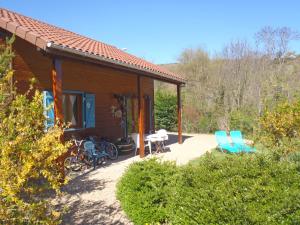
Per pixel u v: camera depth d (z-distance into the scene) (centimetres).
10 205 351
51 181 376
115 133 1333
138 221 489
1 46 592
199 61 3031
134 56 1614
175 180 485
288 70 2481
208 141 1642
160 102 2295
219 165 423
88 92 1141
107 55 906
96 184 751
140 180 522
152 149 1330
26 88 849
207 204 325
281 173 377
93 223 511
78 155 932
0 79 445
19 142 346
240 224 294
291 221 294
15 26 686
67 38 936
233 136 1309
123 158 1120
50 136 376
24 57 844
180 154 1205
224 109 2292
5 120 359
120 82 1386
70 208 580
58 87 719
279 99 1165
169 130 2302
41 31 823
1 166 331
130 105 1502
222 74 2698
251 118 1822
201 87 2641
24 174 331
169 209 432
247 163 414
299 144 701
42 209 366
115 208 581
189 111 2258
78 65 1084
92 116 1146
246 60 2655
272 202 317
